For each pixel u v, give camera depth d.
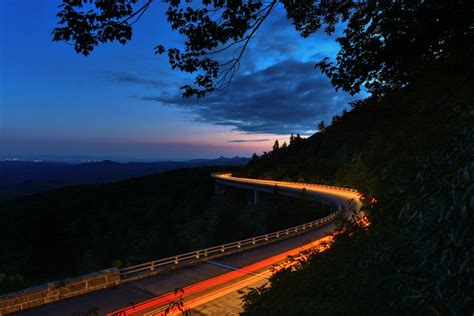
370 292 5.69
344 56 4.97
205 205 117.12
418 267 2.25
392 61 4.71
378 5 4.34
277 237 32.66
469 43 4.17
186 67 5.35
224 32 4.84
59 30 4.34
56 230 63.75
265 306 9.65
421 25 4.22
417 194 2.62
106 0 4.15
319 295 8.23
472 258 1.67
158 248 60.16
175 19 4.75
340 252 10.38
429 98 5.00
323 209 55.19
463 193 1.83
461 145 2.29
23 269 57.16
